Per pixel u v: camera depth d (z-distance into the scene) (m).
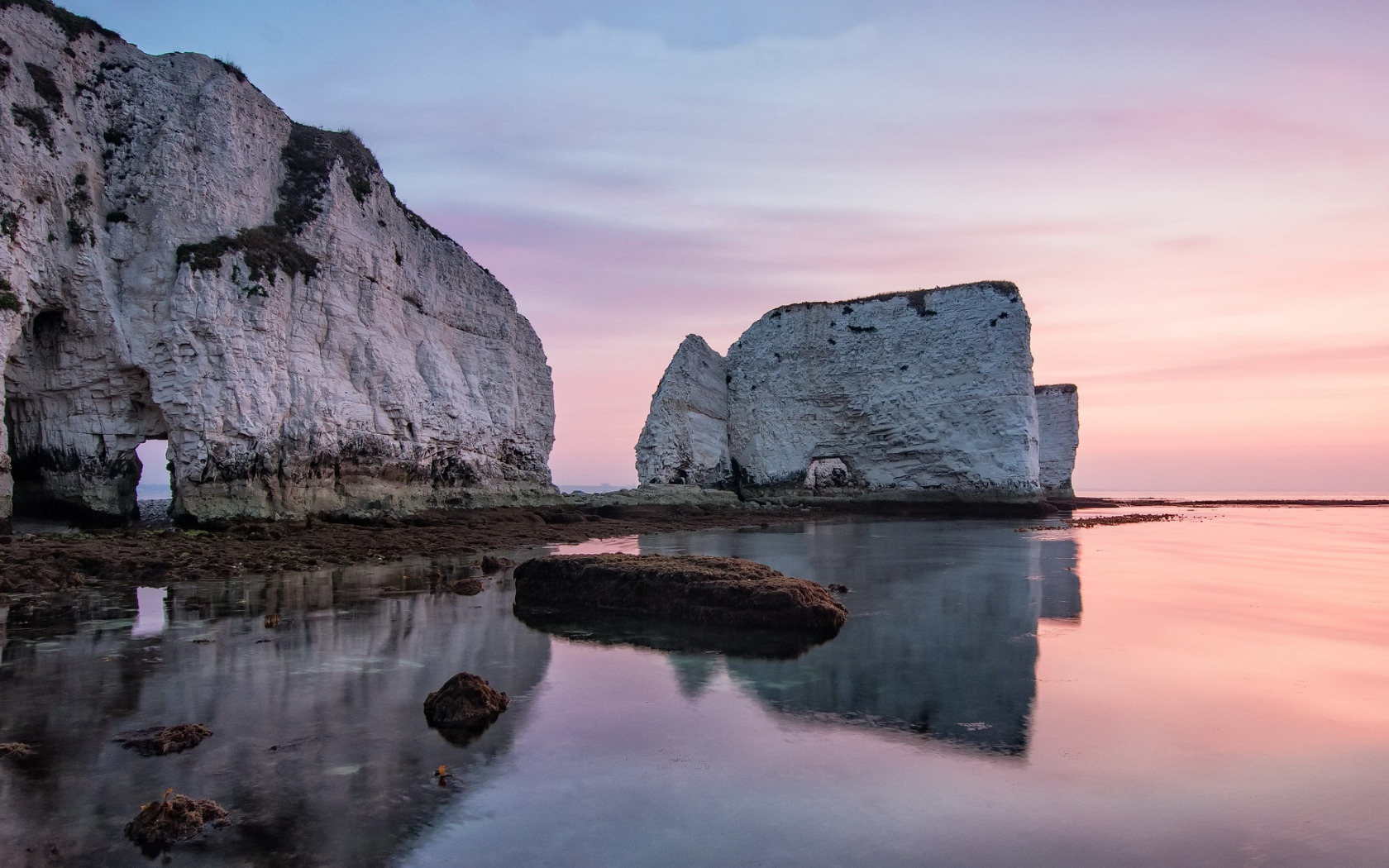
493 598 17.05
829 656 12.23
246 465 27.20
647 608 15.23
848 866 5.92
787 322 57.59
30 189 24.41
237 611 14.99
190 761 7.65
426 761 7.80
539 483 45.72
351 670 10.95
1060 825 6.60
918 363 53.88
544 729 8.76
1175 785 7.42
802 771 7.67
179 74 29.89
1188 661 11.95
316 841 6.16
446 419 37.41
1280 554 29.12
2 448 22.48
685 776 7.52
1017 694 10.20
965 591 18.52
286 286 29.41
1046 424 78.19
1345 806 6.98
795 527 40.69
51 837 6.13
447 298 40.59
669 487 51.41
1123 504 87.00
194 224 27.84
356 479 31.89
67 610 14.82
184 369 26.12
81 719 8.75
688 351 56.78
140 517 28.52
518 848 6.12
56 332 26.00
